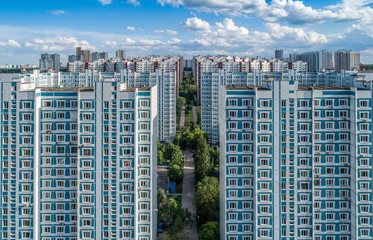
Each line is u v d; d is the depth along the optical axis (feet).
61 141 345.72
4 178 339.57
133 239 342.03
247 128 345.92
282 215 339.36
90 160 340.39
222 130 365.40
